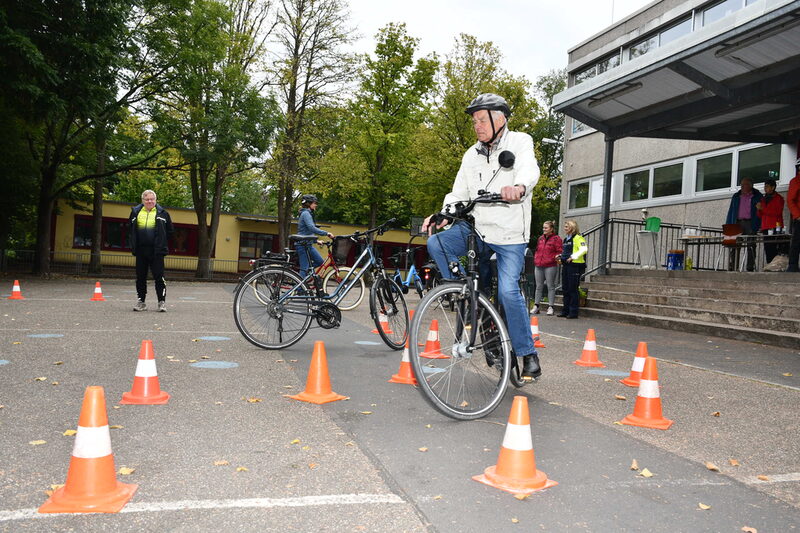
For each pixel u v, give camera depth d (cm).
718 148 1578
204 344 709
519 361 658
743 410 480
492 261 468
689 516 270
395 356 675
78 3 1759
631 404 488
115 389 470
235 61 2672
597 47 2103
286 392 480
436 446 354
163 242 1055
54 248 3350
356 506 266
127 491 269
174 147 2333
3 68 1633
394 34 2884
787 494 303
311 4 2738
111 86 1966
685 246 1410
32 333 743
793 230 1074
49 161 2300
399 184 3095
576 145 2170
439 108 2717
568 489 296
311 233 1136
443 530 245
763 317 927
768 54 950
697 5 1612
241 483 288
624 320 1177
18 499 262
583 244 1238
